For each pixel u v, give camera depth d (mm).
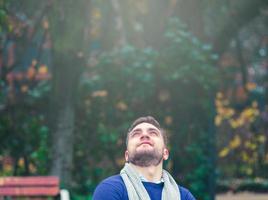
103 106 9938
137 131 3660
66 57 9047
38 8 9781
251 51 21797
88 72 10195
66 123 9172
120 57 9789
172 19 9938
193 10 10680
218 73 10023
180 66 9656
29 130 9898
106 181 3631
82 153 10070
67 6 8906
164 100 9969
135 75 9602
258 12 10711
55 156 9141
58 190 7770
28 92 10109
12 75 10227
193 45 9734
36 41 10680
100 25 10898
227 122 15906
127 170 3643
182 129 10094
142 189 3561
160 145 3625
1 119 9883
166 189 3623
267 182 22578
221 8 11148
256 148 15961
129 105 9930
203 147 10164
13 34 9898
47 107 9984
